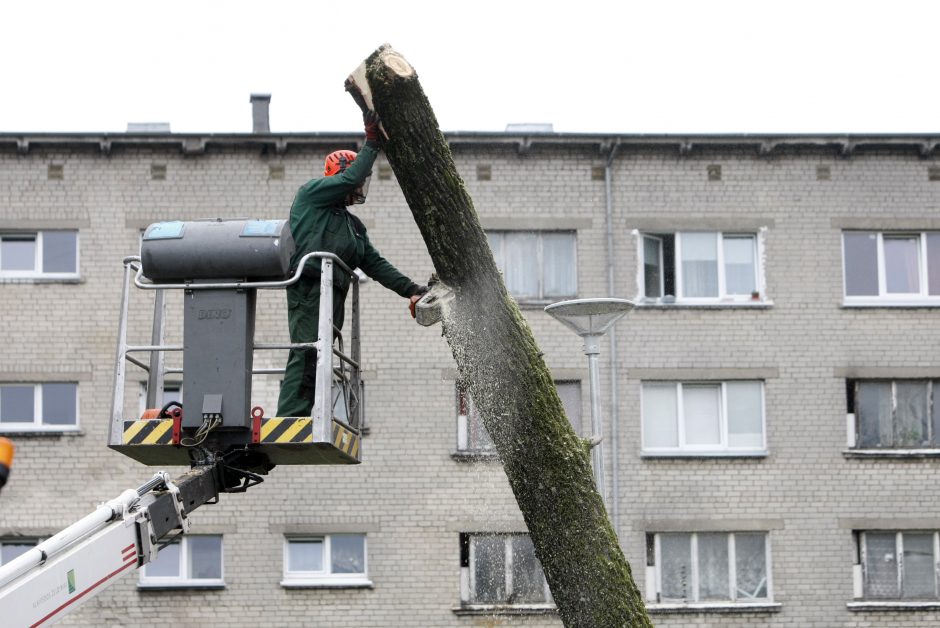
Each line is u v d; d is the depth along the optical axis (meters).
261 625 47.19
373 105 15.92
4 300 48.59
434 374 48.47
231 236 15.77
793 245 50.31
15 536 47.19
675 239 50.31
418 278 49.06
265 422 15.82
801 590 48.59
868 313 50.00
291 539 47.94
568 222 49.91
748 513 48.75
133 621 47.06
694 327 49.66
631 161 50.34
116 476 47.75
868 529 48.94
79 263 48.84
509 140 49.50
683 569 48.78
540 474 16.48
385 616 47.38
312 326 16.81
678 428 49.34
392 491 47.97
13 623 12.95
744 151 50.47
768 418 49.38
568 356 49.31
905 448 49.75
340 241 16.98
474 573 47.78
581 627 16.55
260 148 49.47
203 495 15.42
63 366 48.25
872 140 50.09
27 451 47.75
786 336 49.75
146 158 49.47
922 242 50.75
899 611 48.59
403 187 16.31
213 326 15.81
